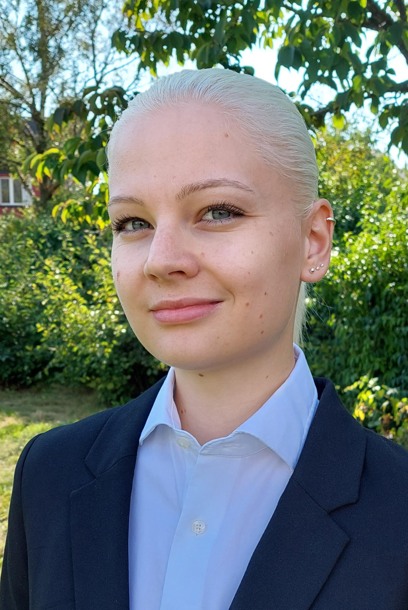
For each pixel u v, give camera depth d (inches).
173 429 37.5
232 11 103.9
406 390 181.3
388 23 107.0
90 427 44.7
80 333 260.2
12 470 198.8
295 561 32.5
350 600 31.6
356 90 98.6
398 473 35.6
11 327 305.4
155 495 38.3
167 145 32.7
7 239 399.5
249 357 34.9
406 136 98.2
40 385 311.6
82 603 35.9
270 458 35.9
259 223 32.8
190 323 32.8
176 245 32.2
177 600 33.8
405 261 185.2
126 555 36.5
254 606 31.6
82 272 320.8
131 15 125.8
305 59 92.7
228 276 32.1
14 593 43.8
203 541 34.7
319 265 37.6
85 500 39.4
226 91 33.4
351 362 195.5
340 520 33.7
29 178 700.7
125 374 263.9
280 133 34.0
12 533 43.9
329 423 37.2
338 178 325.1
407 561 32.4
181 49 109.7
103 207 120.4
